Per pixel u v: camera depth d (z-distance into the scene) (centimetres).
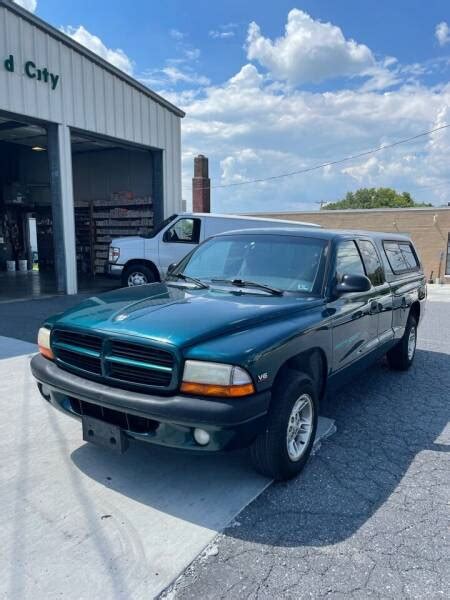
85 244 1766
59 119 1121
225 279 430
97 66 1212
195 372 281
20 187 1805
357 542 272
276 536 276
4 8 979
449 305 1385
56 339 346
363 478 344
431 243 2702
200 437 282
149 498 310
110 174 1692
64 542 265
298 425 342
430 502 316
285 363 324
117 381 305
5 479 329
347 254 447
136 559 253
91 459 358
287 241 439
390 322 530
